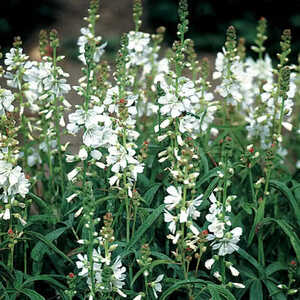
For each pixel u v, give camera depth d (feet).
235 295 2.17
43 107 2.36
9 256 2.12
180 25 2.10
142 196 2.24
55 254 2.22
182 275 2.12
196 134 2.36
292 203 2.20
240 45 2.64
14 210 2.18
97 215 2.20
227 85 2.36
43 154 2.45
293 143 2.81
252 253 2.27
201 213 2.23
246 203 2.21
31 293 2.07
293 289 2.17
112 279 2.00
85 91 2.11
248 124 2.49
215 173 2.17
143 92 2.44
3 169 2.02
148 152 2.25
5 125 2.04
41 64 2.30
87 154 2.07
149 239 2.19
